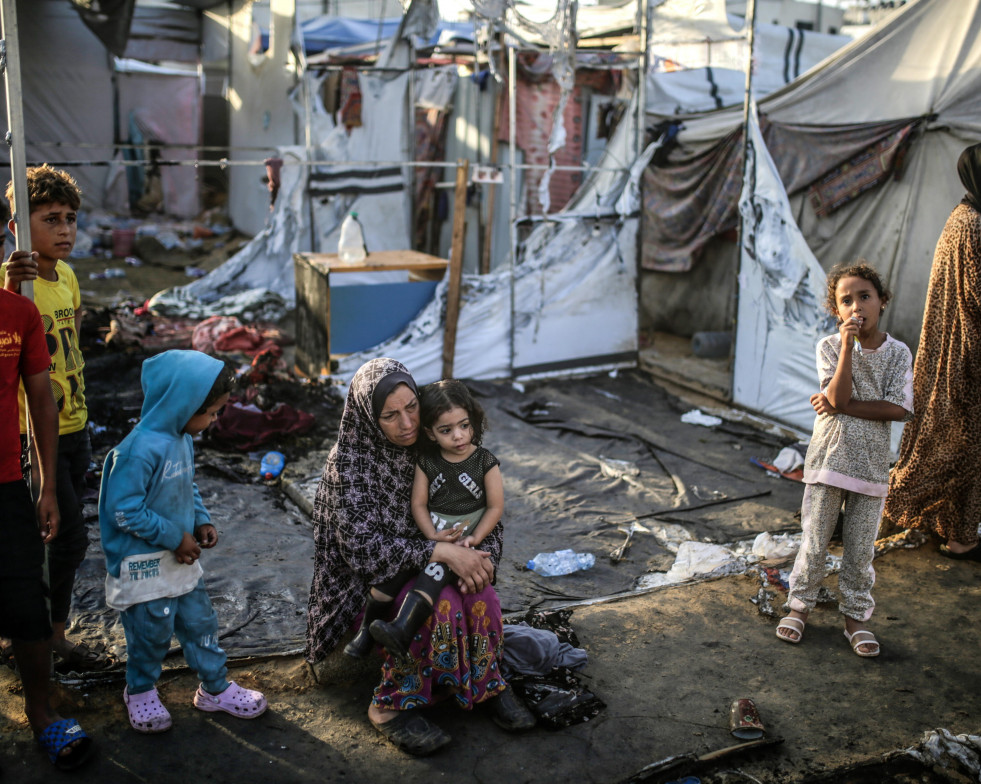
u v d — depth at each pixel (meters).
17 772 2.68
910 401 3.42
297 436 5.92
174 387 2.74
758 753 2.90
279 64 12.91
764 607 3.87
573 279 7.63
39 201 2.95
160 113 18.19
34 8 16.38
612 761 2.84
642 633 3.68
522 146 9.95
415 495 3.05
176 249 14.05
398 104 10.49
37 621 2.62
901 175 6.66
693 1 8.45
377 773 2.76
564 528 4.80
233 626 3.61
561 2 6.70
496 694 3.03
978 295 4.11
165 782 2.67
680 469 5.70
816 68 6.86
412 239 11.02
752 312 6.77
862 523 3.51
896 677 3.38
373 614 2.95
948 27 6.07
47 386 2.69
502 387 7.35
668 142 8.61
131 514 2.65
